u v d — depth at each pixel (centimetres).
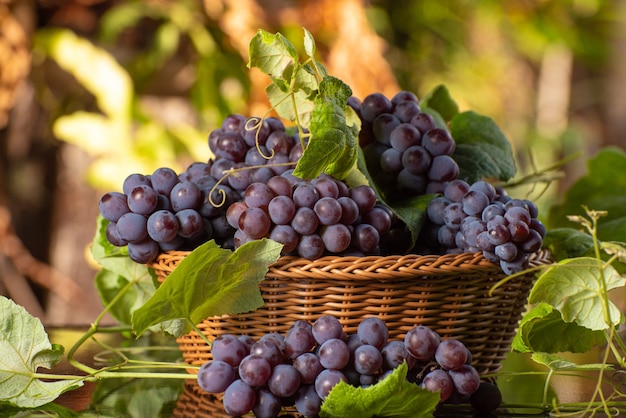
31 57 197
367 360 97
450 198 107
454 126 119
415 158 109
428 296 103
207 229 106
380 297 102
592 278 102
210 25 198
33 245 229
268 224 101
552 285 103
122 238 105
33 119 219
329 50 194
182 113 213
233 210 103
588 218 134
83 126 187
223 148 108
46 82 207
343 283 102
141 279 116
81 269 217
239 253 100
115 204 105
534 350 107
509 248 101
